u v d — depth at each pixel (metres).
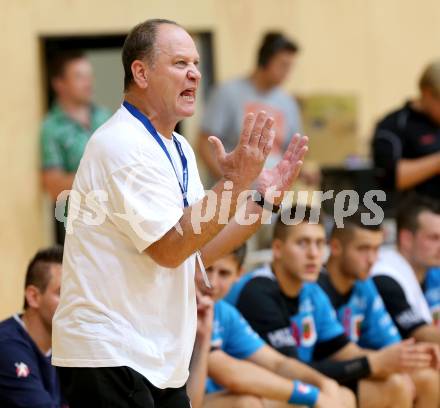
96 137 9.23
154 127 9.40
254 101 21.95
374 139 20.77
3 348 11.67
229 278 13.45
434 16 27.30
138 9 24.17
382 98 27.02
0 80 21.67
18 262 21.31
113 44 24.06
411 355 14.34
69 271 9.26
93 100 24.97
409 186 20.36
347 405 14.08
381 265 17.02
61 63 20.67
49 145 20.80
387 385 14.62
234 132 21.92
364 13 26.75
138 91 9.38
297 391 13.31
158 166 9.09
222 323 13.72
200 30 25.05
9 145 21.48
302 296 14.95
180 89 9.27
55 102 21.33
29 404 11.54
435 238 17.19
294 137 9.66
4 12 21.97
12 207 21.30
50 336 12.05
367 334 16.09
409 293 17.05
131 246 9.13
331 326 15.12
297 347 14.75
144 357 9.15
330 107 24.62
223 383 13.29
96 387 9.05
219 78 25.25
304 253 14.29
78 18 23.48
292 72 26.30
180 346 9.42
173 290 9.39
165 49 9.23
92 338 9.05
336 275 15.75
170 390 9.62
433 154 20.25
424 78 20.16
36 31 22.59
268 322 14.31
